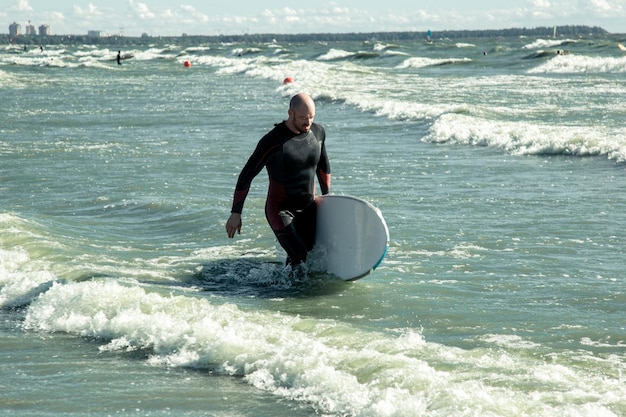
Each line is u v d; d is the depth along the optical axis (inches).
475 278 422.0
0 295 396.8
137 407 256.8
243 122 1472.7
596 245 493.7
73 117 1605.6
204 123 1465.3
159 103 2005.4
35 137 1242.0
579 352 300.8
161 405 257.9
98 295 371.2
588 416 226.5
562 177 791.1
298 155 416.2
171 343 315.6
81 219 604.7
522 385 256.7
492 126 1173.7
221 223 571.5
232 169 863.7
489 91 2158.0
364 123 1424.7
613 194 682.8
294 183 422.0
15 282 411.5
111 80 3309.5
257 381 275.1
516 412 230.2
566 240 508.7
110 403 260.5
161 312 350.3
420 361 275.0
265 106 1879.9
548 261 455.8
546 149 989.2
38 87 2773.1
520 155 982.4
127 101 2085.4
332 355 285.0
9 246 493.7
